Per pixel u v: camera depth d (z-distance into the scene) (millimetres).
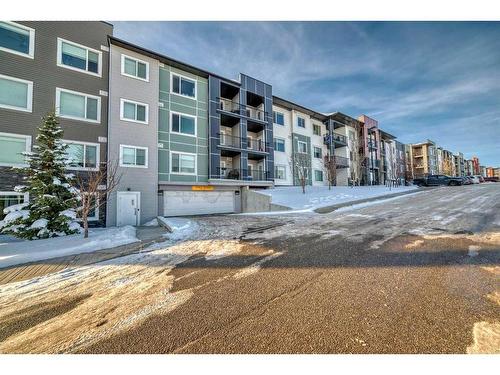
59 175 9219
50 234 8320
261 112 22109
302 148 26266
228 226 9711
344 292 3291
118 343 2426
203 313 2906
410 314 2691
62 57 12617
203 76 18484
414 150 54406
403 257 4664
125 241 7406
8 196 10695
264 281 3795
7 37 11305
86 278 4355
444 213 9953
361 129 33312
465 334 2324
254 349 2268
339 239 6348
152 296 3465
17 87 11359
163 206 15812
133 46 14531
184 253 5766
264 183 20719
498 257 4484
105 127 13586
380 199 16984
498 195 15172
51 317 3004
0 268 5031
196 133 17750
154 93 15398
